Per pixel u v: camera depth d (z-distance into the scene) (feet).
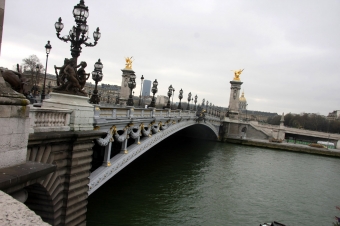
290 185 148.46
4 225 13.70
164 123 122.01
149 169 140.87
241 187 132.16
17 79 38.83
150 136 104.17
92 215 80.69
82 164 49.96
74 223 50.03
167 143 236.63
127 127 81.41
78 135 45.83
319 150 292.61
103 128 66.18
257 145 306.14
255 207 108.17
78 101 49.11
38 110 39.47
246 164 190.29
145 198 99.09
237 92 347.97
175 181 125.18
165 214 89.51
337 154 287.69
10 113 26.84
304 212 110.01
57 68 49.65
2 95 26.07
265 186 140.15
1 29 26.45
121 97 291.58
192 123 187.52
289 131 366.63
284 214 105.29
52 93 48.26
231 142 314.14
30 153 38.32
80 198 50.75
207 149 239.71
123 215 83.87
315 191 142.20
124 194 99.76
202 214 94.12
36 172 27.53
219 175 149.28
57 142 43.19
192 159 183.01
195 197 108.68
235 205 107.24
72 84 48.85
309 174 182.80
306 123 569.64
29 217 14.96
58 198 45.91
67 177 47.09
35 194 44.09
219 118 306.14
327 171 199.93
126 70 288.30
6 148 26.71
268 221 96.48
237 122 322.14
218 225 87.97
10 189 25.40
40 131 40.52
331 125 550.36
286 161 224.94
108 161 74.02
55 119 44.14
